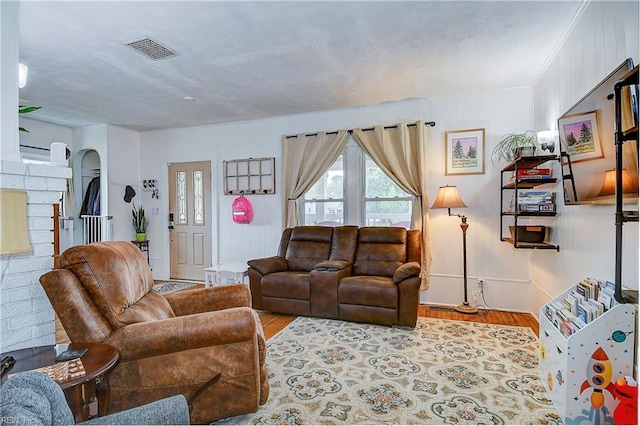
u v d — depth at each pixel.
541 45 2.85
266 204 5.08
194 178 5.57
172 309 2.32
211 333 1.75
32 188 1.78
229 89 3.79
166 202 5.72
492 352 2.75
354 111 4.55
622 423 1.63
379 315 3.36
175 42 2.71
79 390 1.30
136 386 1.71
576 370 1.76
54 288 1.64
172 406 1.09
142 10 2.25
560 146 2.61
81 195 5.61
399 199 4.42
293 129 4.88
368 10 2.31
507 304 3.93
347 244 4.06
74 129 5.49
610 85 1.84
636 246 1.77
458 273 4.11
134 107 4.42
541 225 3.40
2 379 1.20
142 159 5.84
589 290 2.06
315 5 2.24
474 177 4.04
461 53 2.98
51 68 3.17
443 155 4.14
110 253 1.90
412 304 3.26
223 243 5.36
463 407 2.00
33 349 1.51
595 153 2.06
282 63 3.13
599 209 2.21
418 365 2.53
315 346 2.90
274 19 2.40
